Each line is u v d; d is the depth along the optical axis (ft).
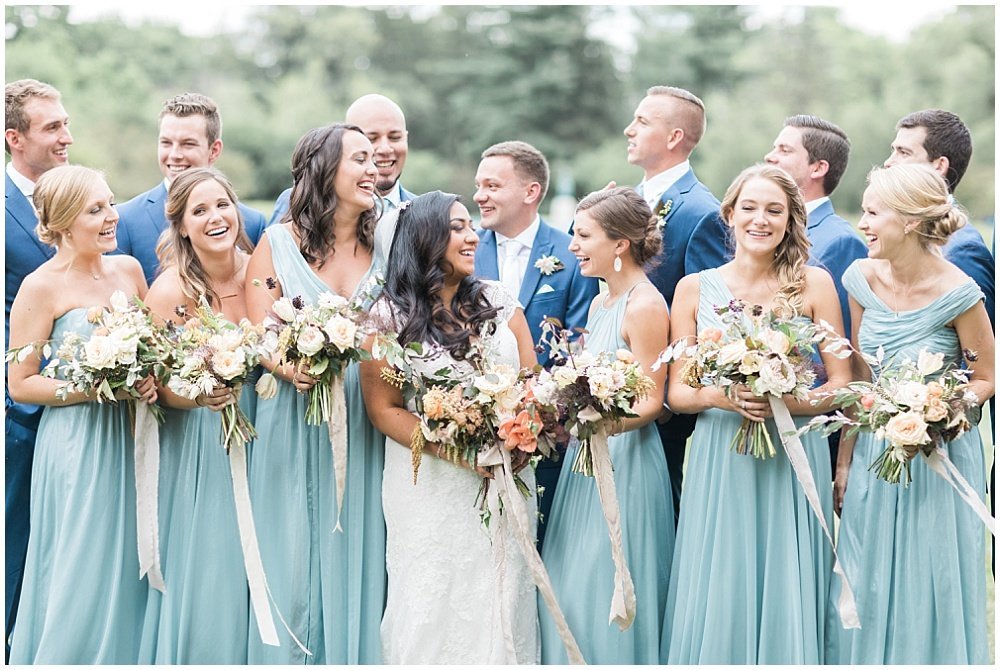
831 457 17.07
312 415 15.10
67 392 14.78
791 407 15.26
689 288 15.83
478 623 14.97
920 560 15.12
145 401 15.07
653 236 15.89
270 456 15.48
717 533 15.28
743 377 14.67
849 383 15.42
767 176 15.38
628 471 15.66
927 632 15.07
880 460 14.94
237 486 14.99
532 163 17.60
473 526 15.07
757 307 14.75
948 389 14.58
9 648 16.07
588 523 15.56
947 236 15.12
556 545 15.78
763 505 15.34
